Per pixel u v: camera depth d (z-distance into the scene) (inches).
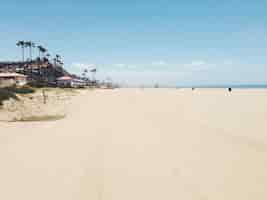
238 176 264.8
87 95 2011.6
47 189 231.8
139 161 314.3
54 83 3533.5
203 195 221.8
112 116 766.5
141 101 1384.1
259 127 522.3
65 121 674.2
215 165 299.0
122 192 226.7
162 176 265.1
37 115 799.7
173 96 1759.4
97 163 307.6
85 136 468.4
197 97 1547.7
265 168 287.9
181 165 300.2
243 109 818.2
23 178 258.4
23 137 459.2
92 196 219.0
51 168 289.4
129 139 439.8
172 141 422.0
